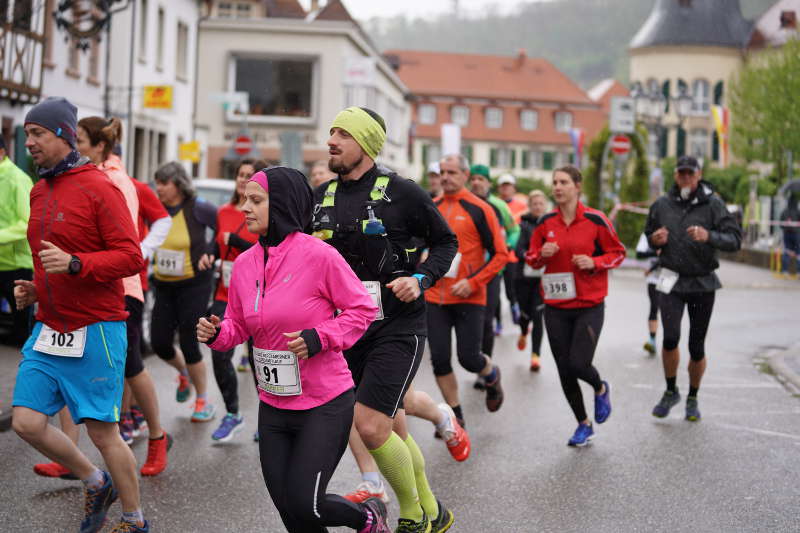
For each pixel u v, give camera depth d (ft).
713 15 284.61
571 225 25.70
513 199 47.98
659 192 112.37
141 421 25.58
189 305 26.68
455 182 26.37
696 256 28.58
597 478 22.36
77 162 16.83
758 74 154.92
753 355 43.78
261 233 14.38
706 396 33.35
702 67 282.56
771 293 78.33
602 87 368.89
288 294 14.24
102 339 16.69
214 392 31.76
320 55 159.53
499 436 26.55
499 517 19.36
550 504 20.30
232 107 92.07
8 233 24.29
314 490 14.01
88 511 17.11
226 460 23.39
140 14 103.76
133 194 22.33
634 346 45.75
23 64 70.03
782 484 22.11
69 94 83.61
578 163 137.18
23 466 22.02
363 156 17.94
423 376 36.81
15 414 16.38
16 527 17.97
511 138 342.64
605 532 18.56
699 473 22.97
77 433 20.90
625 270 103.76
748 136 156.56
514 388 34.19
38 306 16.79
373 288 17.44
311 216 14.75
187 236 26.43
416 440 25.99
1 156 24.79
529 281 38.45
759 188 163.73
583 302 25.53
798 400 32.78
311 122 159.74
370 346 17.57
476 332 26.27
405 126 248.32
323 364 14.42
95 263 16.12
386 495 20.31
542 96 344.90
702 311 28.81
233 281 14.73
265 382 14.48
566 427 27.94
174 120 117.19
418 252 20.04
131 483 17.01
